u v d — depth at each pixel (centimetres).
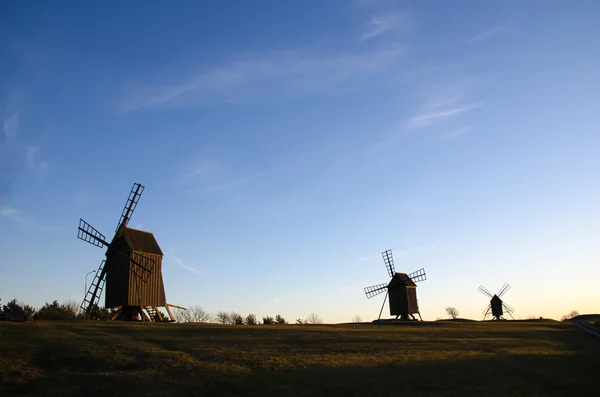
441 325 7994
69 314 6694
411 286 9581
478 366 3734
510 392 3044
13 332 4153
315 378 3291
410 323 8606
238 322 9362
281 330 5522
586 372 3603
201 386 3048
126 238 6156
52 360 3444
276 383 3158
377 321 9094
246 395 2941
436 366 3712
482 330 6631
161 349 3966
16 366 3225
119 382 3044
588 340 5516
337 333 5447
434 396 2939
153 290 6306
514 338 5600
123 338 4341
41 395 2769
